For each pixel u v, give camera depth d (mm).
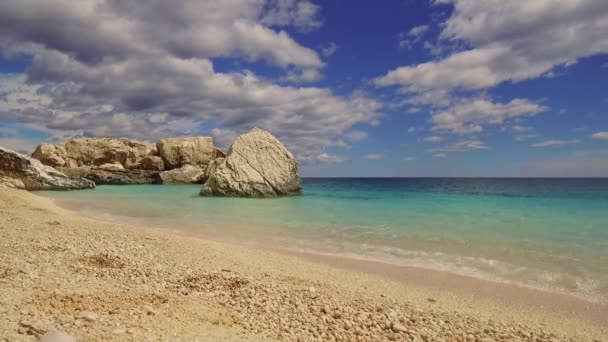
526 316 7414
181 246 12164
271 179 35719
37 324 4688
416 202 30188
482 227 17516
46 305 5598
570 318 7348
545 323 7082
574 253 12336
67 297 6113
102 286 7172
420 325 6648
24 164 38969
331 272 10141
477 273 10258
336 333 5973
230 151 36594
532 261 11398
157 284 7832
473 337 6215
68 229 13852
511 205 27688
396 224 18469
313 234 15867
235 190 33875
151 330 5125
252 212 23203
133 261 9703
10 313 5051
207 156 67500
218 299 7211
